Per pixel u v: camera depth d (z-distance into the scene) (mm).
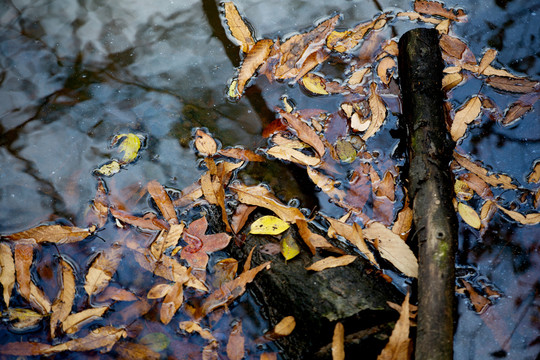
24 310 1669
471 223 1768
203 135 2148
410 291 1603
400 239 1656
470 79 2238
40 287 1728
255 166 2051
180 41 2611
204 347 1552
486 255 1701
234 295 1633
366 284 1544
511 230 1754
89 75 2496
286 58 2422
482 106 2123
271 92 2314
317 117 2176
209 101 2324
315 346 1457
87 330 1609
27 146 2219
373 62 2365
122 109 2332
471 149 2006
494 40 2404
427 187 1696
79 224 1928
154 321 1620
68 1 2902
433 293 1423
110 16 2789
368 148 2053
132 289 1705
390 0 2674
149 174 2078
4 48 2646
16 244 1832
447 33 2436
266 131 2170
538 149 1982
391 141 2066
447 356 1307
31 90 2443
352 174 1972
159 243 1797
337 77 2326
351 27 2551
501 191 1865
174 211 1911
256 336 1561
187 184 2029
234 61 2496
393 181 1913
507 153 1982
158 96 2371
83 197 2021
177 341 1571
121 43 2635
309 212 1881
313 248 1655
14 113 2348
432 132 1847
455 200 1823
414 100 1958
